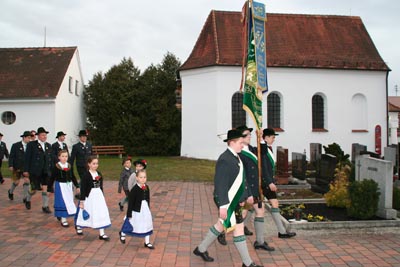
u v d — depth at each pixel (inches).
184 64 942.4
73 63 1114.7
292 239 267.6
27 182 388.8
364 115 964.0
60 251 236.8
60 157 303.7
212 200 424.8
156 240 264.1
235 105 904.3
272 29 1002.7
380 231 285.4
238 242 200.7
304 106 927.0
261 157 262.2
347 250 242.7
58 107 989.2
